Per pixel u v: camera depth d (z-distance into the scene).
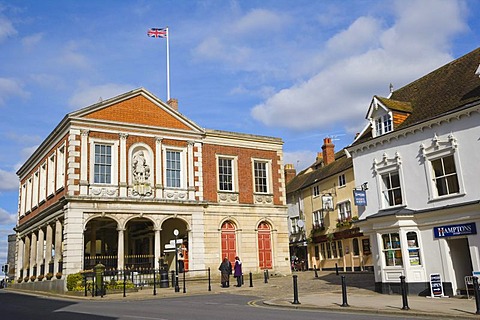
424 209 19.73
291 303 16.94
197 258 30.66
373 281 26.48
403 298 14.50
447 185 19.28
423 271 19.55
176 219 31.64
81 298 22.08
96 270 23.33
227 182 33.44
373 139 22.14
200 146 32.59
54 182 30.64
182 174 31.48
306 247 46.91
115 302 19.30
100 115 29.09
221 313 14.15
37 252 33.62
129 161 29.55
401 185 20.84
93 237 31.38
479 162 18.08
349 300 17.59
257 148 35.06
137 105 30.59
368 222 21.34
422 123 19.98
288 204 50.97
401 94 25.31
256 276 32.44
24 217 38.06
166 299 20.33
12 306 18.12
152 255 30.80
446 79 22.30
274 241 34.09
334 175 41.72
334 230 41.72
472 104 18.17
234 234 32.84
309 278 31.11
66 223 26.95
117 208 28.42
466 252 19.41
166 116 31.56
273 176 35.31
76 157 27.84
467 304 15.39
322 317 13.05
